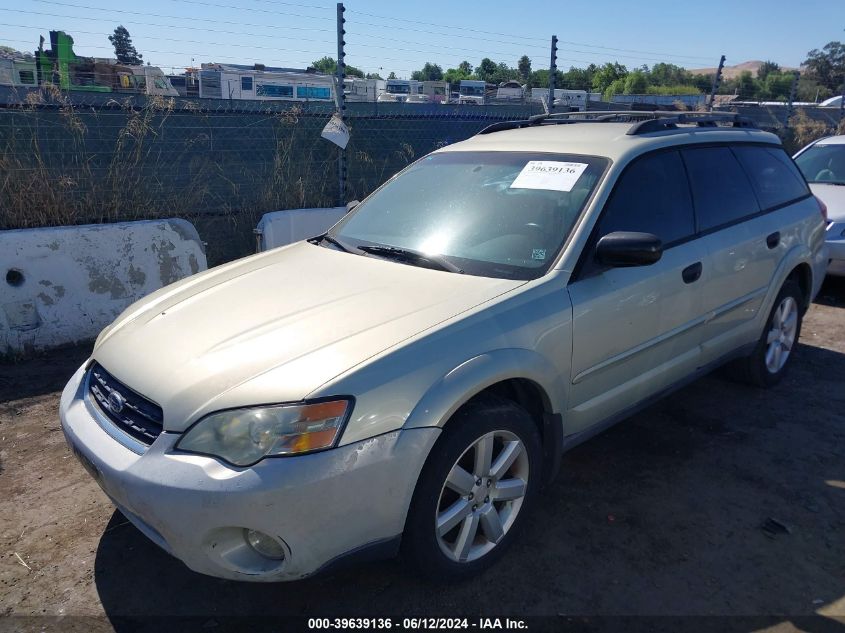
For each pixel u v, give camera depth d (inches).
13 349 197.5
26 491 135.8
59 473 142.4
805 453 150.8
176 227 225.0
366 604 104.7
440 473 98.0
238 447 87.7
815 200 192.4
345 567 94.0
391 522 94.5
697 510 129.0
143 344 107.1
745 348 169.5
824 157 317.4
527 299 111.1
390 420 92.2
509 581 109.5
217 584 109.4
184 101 264.7
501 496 110.0
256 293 118.1
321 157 296.5
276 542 88.8
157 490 87.8
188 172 266.1
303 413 88.0
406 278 118.2
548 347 111.5
